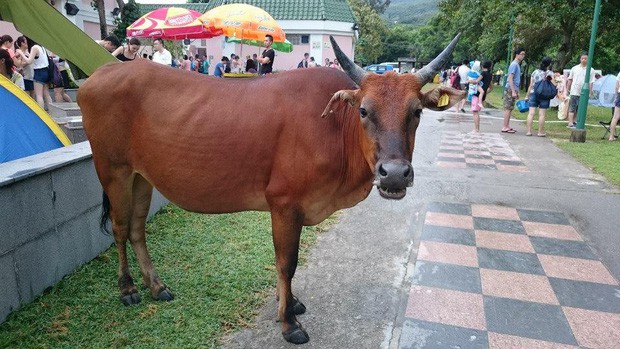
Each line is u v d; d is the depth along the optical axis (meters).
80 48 5.63
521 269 3.91
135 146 3.13
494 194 5.96
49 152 3.86
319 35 26.27
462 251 4.27
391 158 2.41
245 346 2.89
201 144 2.94
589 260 4.09
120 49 7.07
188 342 2.90
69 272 3.69
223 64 17.56
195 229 4.67
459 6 26.17
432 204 5.57
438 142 9.59
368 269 3.93
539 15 15.23
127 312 3.23
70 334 2.94
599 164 7.46
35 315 3.07
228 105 2.95
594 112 15.88
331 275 3.83
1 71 6.61
